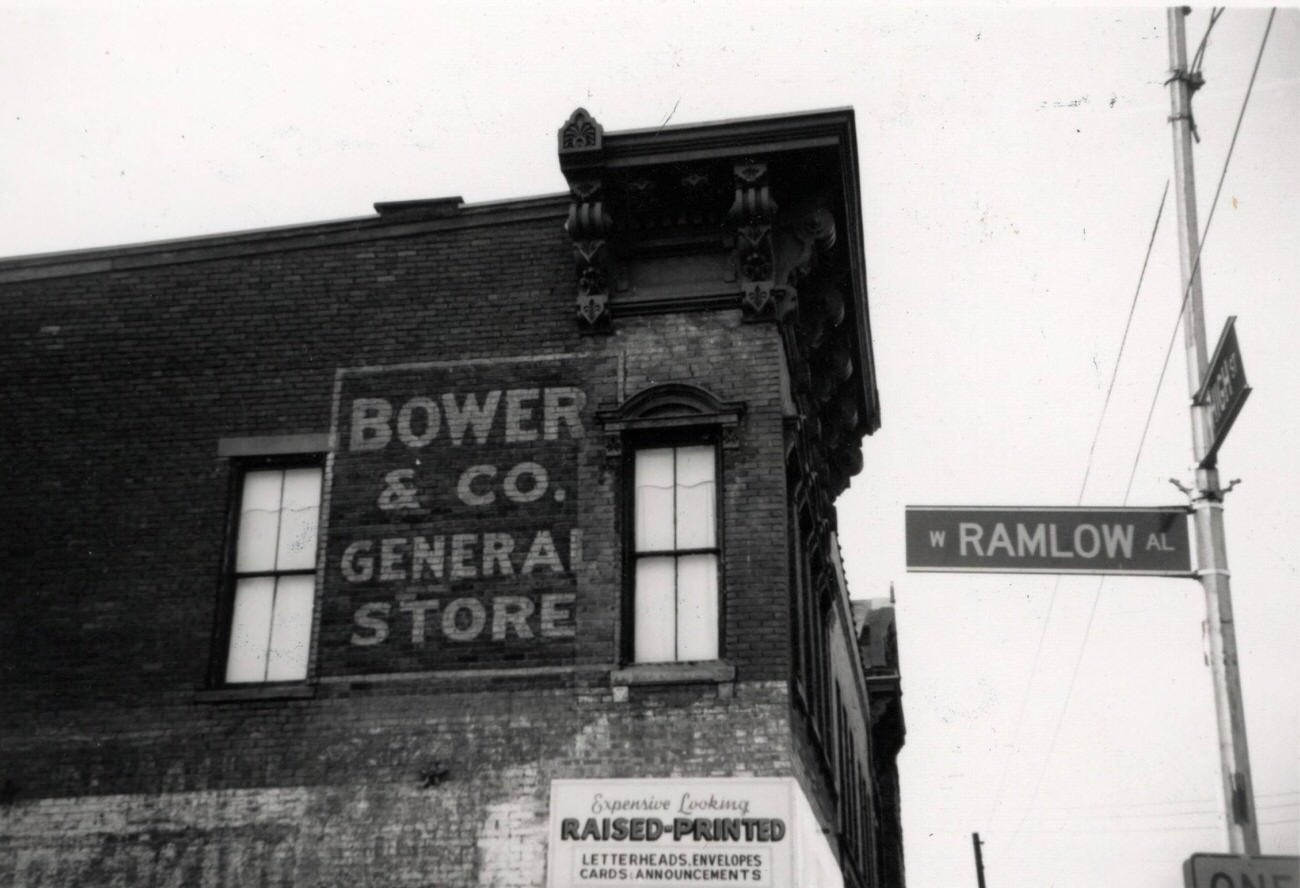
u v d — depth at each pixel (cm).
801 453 1592
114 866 1466
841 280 1736
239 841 1455
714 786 1389
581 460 1536
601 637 1462
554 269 1619
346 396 1608
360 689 1488
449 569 1517
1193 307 1210
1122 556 1167
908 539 1198
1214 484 1162
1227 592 1134
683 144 1556
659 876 1370
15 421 1659
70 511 1614
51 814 1494
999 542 1187
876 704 3434
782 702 1409
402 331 1622
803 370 1745
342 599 1526
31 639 1567
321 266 1666
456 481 1550
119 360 1667
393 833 1430
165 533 1590
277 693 1497
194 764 1489
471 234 1648
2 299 1709
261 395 1627
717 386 1533
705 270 1588
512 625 1485
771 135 1547
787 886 1350
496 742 1444
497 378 1584
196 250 1694
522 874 1394
